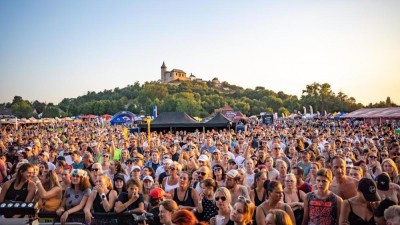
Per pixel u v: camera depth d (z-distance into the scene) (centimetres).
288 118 7269
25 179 629
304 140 1641
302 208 586
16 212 486
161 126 3681
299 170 697
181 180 639
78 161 1069
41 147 1603
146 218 549
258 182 653
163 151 1278
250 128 3738
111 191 620
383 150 1125
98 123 6325
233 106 13825
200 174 717
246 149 1293
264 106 14350
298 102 14100
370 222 468
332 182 618
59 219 598
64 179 675
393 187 583
